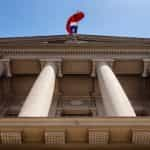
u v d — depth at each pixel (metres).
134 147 8.99
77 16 30.12
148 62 20.39
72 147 9.00
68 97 21.59
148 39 24.92
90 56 21.16
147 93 21.45
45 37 26.83
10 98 21.19
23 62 20.78
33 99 13.36
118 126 8.97
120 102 13.03
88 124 9.05
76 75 21.53
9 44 21.97
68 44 22.20
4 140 8.90
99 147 9.00
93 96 21.50
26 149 8.92
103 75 17.44
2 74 20.48
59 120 9.16
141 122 9.09
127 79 21.81
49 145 9.02
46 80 16.44
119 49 21.67
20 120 9.12
